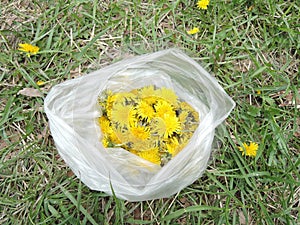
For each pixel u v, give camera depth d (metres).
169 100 0.48
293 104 0.50
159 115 0.47
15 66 0.51
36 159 0.46
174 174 0.43
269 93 0.51
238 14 0.55
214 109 0.45
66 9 0.54
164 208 0.45
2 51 0.52
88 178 0.44
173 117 0.47
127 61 0.47
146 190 0.42
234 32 0.53
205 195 0.46
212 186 0.46
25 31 0.53
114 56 0.52
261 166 0.47
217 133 0.47
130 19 0.54
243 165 0.47
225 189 0.45
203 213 0.45
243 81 0.51
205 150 0.44
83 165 0.44
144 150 0.46
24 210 0.45
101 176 0.43
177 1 0.54
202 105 0.47
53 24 0.54
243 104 0.50
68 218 0.44
